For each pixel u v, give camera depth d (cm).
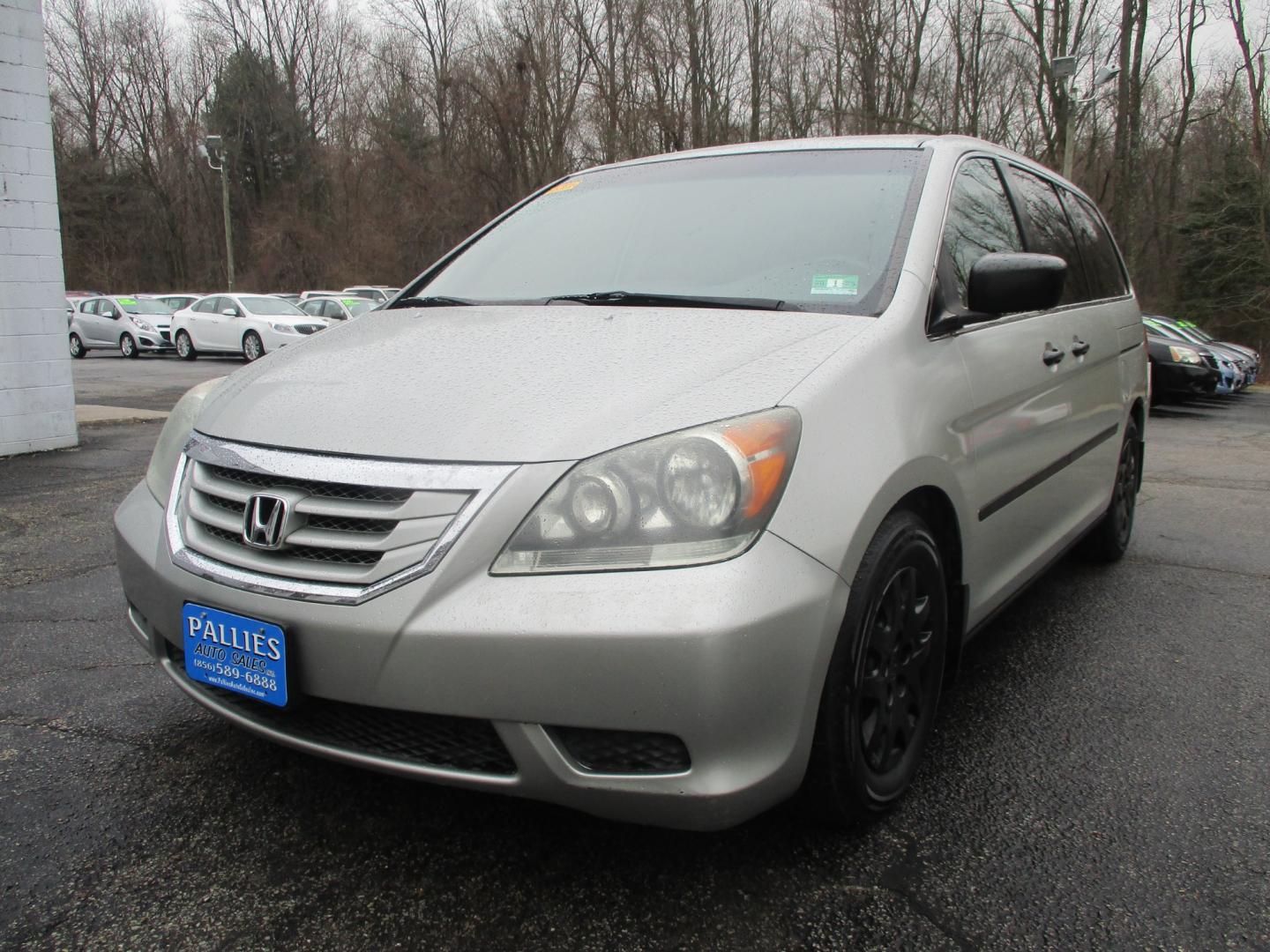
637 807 181
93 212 4822
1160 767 257
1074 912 195
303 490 200
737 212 289
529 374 215
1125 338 427
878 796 220
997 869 209
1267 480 733
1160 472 775
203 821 229
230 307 2272
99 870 209
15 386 756
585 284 281
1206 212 2425
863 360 216
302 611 191
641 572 177
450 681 180
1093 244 427
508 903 198
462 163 3466
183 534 219
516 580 180
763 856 213
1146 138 3042
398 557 186
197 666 210
